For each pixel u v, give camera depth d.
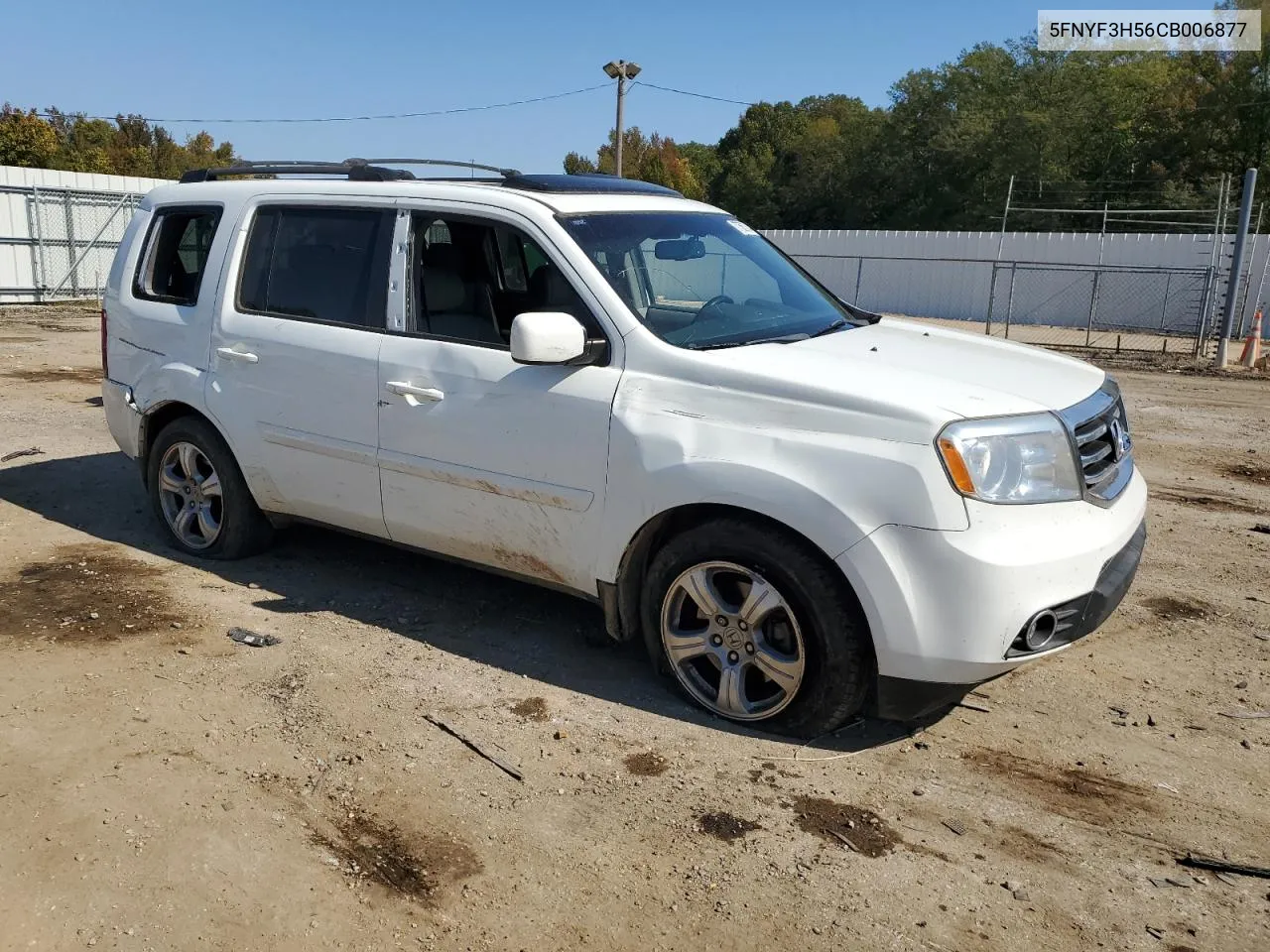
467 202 4.35
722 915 2.83
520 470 4.11
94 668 4.15
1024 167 49.84
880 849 3.13
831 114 81.44
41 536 5.79
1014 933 2.79
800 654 3.61
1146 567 5.80
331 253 4.74
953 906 2.89
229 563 5.38
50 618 4.62
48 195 21.53
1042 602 3.38
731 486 3.58
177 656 4.28
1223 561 5.95
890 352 4.05
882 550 3.38
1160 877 3.04
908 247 28.98
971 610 3.33
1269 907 2.91
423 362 4.35
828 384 3.56
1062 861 3.11
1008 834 3.23
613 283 4.04
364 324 4.58
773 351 3.87
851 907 2.87
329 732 3.71
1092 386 3.99
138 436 5.54
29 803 3.23
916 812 3.33
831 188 57.28
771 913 2.84
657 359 3.84
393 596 5.01
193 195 5.38
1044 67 50.81
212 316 5.09
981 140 50.34
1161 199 44.56
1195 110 45.78
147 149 63.38
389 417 4.45
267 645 4.41
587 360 3.95
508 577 4.46
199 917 2.76
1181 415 11.11
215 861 2.99
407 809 3.26
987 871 3.05
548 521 4.09
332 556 5.51
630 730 3.79
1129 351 18.39
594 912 2.83
